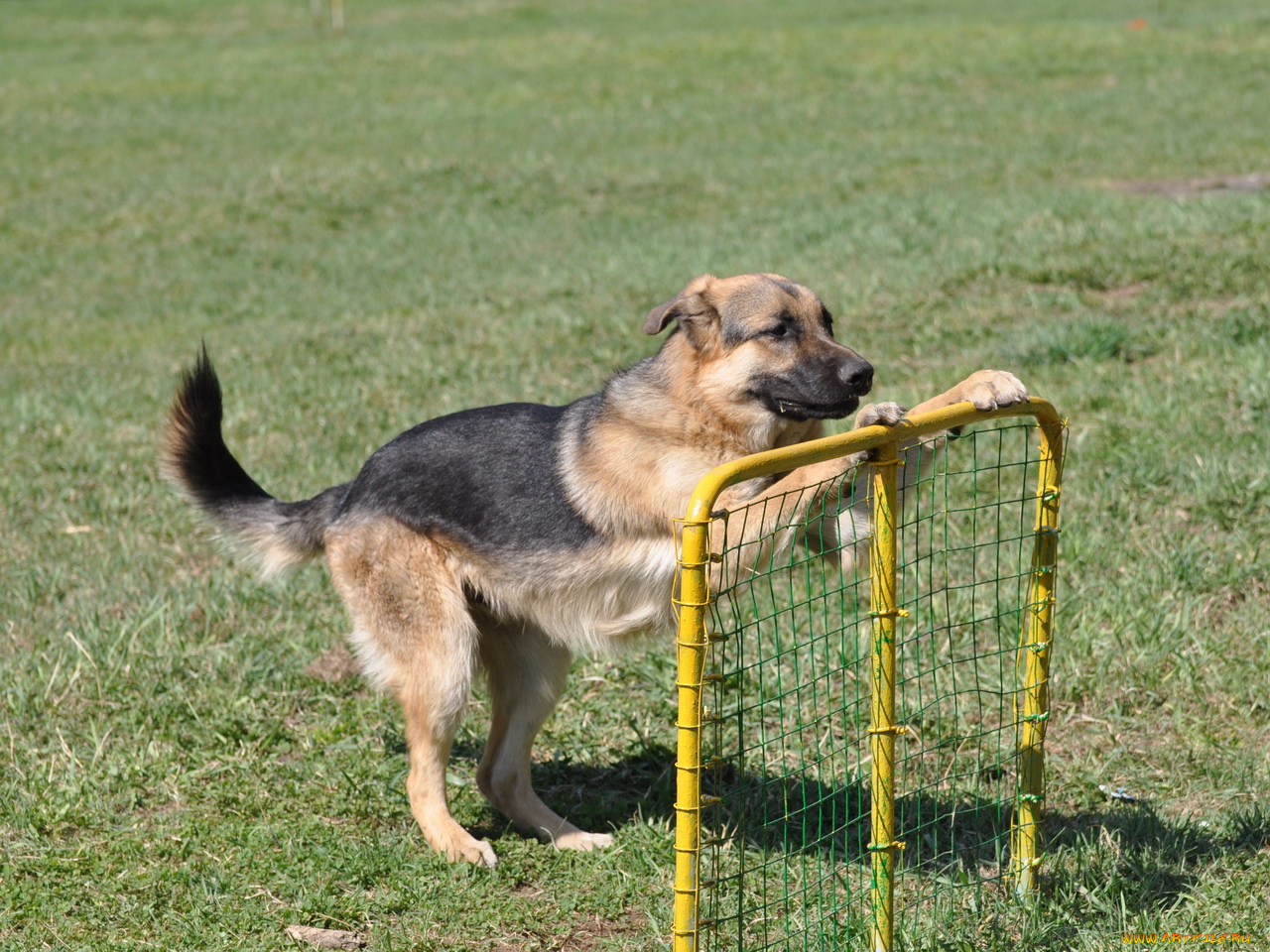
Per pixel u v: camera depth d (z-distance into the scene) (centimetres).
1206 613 755
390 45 4166
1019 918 513
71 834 614
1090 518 862
